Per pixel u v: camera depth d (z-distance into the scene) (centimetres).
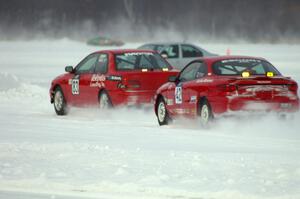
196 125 4094
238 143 3250
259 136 3525
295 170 2439
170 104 4094
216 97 3672
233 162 2642
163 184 2258
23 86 6406
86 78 4703
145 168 2534
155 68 4622
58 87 4950
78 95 4766
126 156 2795
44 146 3048
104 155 2822
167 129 3875
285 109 3675
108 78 4500
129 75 4422
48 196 2136
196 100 3831
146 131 3769
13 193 2183
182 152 2908
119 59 4572
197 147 3120
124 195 2134
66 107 4888
